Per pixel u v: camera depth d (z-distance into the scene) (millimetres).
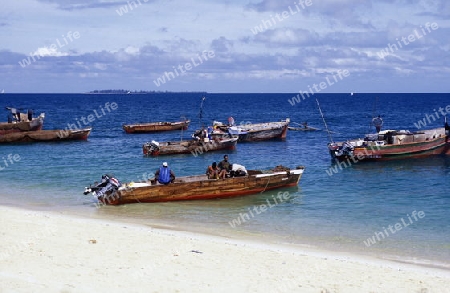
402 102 182875
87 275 12922
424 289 12828
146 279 12836
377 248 17219
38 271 13062
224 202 24953
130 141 54500
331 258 15625
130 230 18188
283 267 14312
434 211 23094
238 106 153250
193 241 16875
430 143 39469
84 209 22969
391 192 27562
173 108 139625
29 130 52688
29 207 23172
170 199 24656
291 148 47969
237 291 12289
